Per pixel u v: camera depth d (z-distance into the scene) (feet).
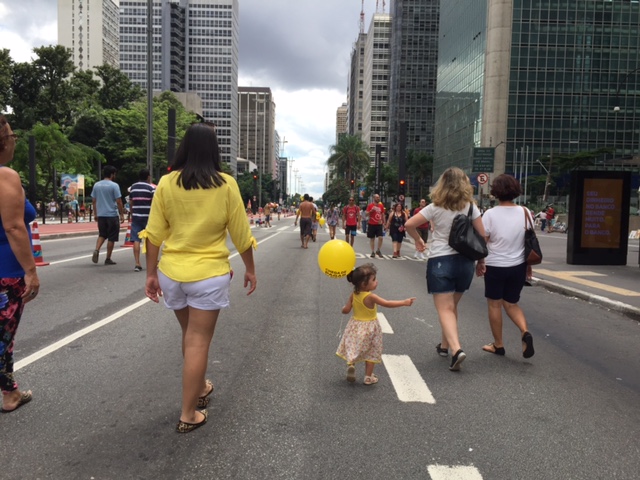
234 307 24.29
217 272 10.50
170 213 10.57
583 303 27.73
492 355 17.44
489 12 276.41
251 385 13.84
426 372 15.37
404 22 461.37
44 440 10.39
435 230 16.14
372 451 10.21
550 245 72.49
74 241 59.47
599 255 44.47
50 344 17.20
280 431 11.03
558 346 18.92
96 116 220.84
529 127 275.18
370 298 13.89
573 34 273.33
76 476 9.05
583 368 16.25
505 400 13.24
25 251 10.82
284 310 23.80
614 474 9.56
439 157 373.40
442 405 12.77
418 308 24.99
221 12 638.12
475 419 11.96
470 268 15.83
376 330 14.11
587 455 10.29
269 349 17.31
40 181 164.76
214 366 15.40
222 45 639.35
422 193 379.14
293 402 12.69
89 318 21.04
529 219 16.72
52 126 143.84
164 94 258.57
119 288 27.84
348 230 62.13
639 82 274.16
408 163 367.04
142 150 200.54
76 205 127.75
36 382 13.64
